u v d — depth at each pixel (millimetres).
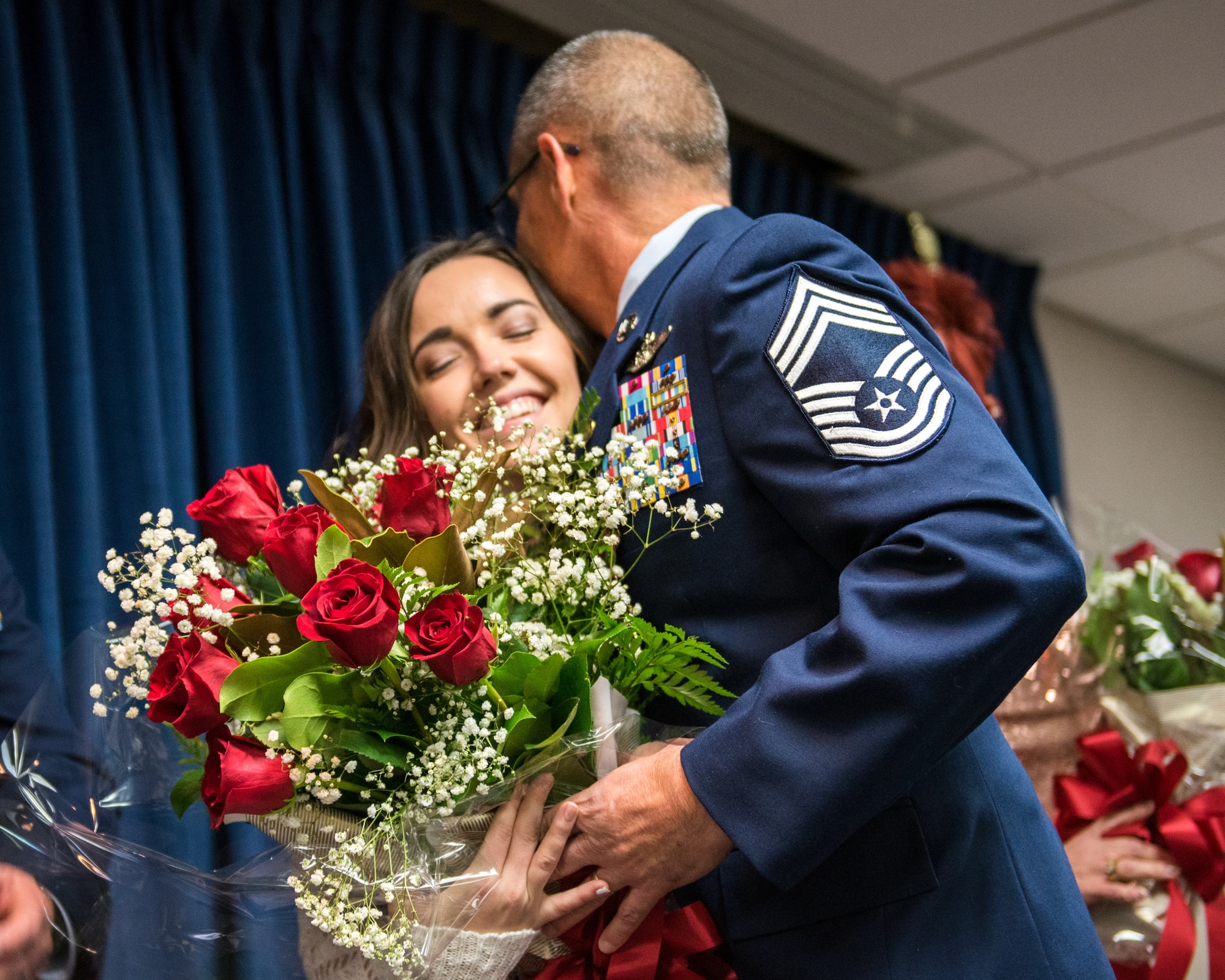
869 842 1085
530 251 1479
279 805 945
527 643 1055
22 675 1450
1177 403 5242
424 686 993
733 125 3479
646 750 1113
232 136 2424
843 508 1011
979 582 938
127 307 2129
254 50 2477
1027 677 1708
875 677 943
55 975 934
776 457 1066
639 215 1361
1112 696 1816
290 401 2318
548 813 1069
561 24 2994
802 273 1101
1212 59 2977
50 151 2104
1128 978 1633
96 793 1086
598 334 1516
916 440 1001
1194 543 5102
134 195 2174
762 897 1106
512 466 1240
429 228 2744
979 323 1865
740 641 1135
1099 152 3479
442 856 1014
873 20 2828
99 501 2008
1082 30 2850
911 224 2164
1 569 1570
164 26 2371
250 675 946
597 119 1370
